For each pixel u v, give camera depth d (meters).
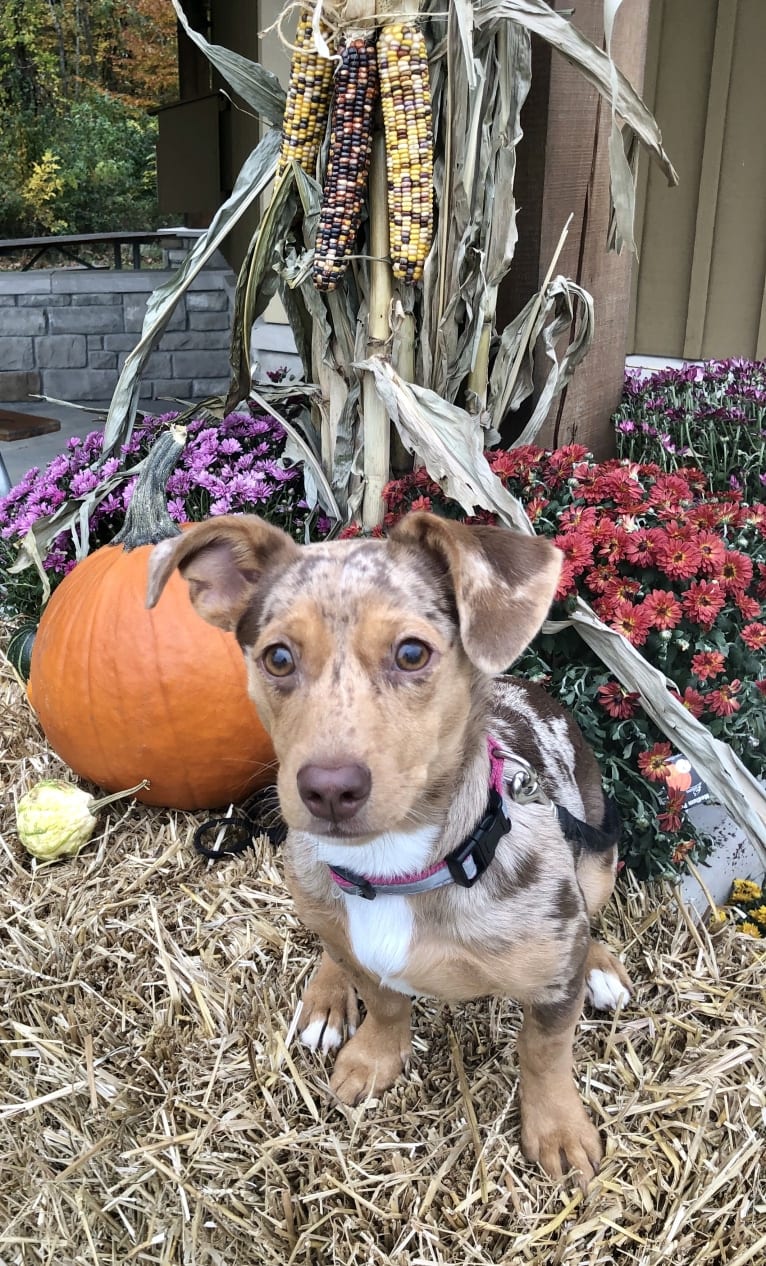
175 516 0.87
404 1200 0.49
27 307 2.29
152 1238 0.47
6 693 0.93
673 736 0.63
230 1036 0.57
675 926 0.65
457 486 0.69
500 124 0.74
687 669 0.65
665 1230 0.47
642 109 0.72
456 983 0.47
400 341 0.80
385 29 0.69
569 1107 0.51
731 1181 0.49
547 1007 0.47
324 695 0.39
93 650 0.73
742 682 0.64
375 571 0.42
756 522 0.67
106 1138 0.50
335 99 0.72
